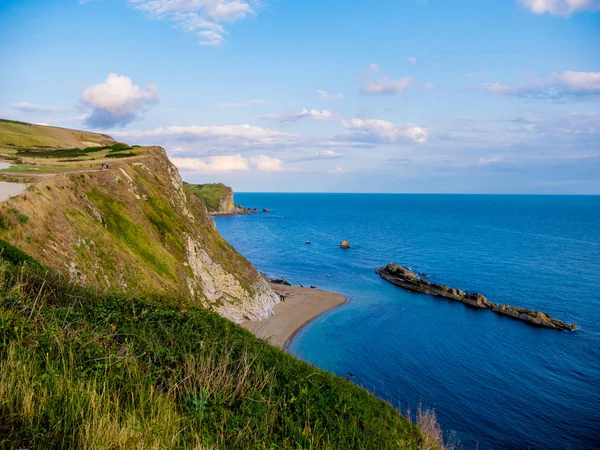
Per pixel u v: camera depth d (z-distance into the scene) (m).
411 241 127.56
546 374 37.00
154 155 56.78
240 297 48.06
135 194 41.72
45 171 35.97
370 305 58.25
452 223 198.38
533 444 27.09
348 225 182.88
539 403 32.00
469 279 74.62
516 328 49.28
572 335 46.97
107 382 8.41
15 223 20.58
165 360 10.79
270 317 50.00
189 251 43.62
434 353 41.50
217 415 9.19
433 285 66.31
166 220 43.62
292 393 11.84
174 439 7.32
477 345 43.78
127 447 6.46
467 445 26.70
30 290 12.33
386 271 79.00
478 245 119.06
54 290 13.17
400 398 32.47
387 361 39.47
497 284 70.88
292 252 103.38
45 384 7.46
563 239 135.00
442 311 55.91
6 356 8.14
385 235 143.62
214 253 49.81
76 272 22.34
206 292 42.59
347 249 109.19
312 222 198.00
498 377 36.31
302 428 10.11
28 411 6.61
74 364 8.79
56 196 27.84
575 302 59.88
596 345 43.94
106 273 25.75
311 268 84.12
